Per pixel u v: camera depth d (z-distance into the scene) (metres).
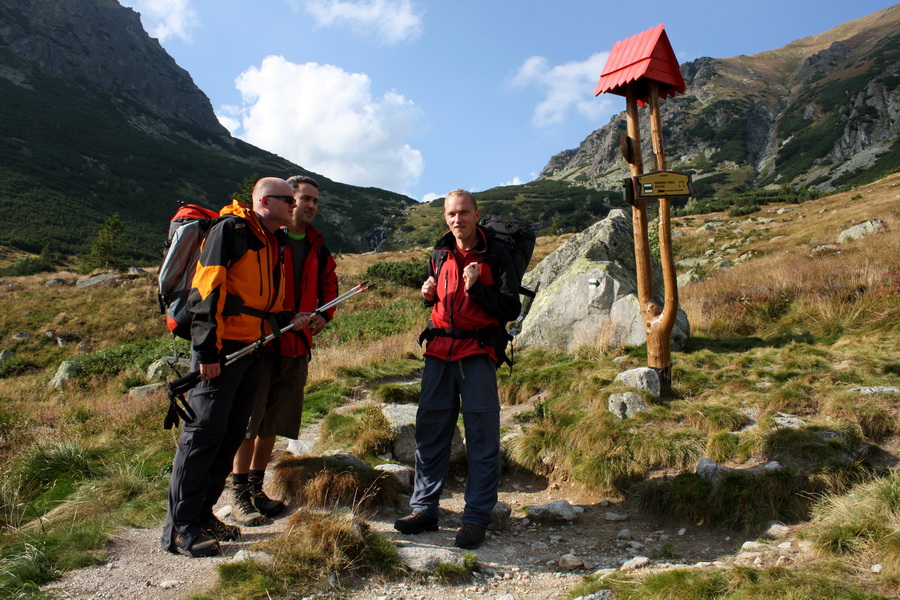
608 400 5.51
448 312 3.54
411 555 3.07
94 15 187.25
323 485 3.81
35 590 2.67
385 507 3.92
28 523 3.60
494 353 3.55
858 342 7.12
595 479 4.49
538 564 3.27
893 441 4.34
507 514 3.92
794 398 5.10
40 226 64.56
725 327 8.95
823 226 25.14
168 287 3.30
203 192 104.00
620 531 3.82
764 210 45.44
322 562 2.89
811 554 3.02
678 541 3.68
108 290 24.38
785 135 150.62
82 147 100.12
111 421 6.95
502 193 139.25
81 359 16.89
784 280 10.42
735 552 3.42
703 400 5.62
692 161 157.50
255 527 3.54
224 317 3.21
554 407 6.14
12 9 160.12
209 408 3.16
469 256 3.56
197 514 3.19
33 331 20.47
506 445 5.27
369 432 4.89
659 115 5.92
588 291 8.76
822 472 3.85
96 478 4.45
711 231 34.78
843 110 138.75
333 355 11.04
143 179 99.06
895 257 11.55
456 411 3.67
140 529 3.49
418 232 118.00
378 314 19.58
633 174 6.05
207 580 2.80
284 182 3.50
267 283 3.39
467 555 3.14
